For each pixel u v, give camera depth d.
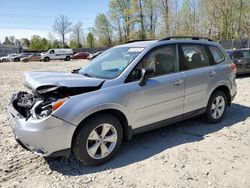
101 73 4.34
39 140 3.41
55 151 3.49
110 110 3.90
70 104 3.51
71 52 48.25
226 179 3.43
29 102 3.87
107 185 3.37
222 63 5.56
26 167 3.86
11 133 5.23
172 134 4.98
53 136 3.43
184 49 4.90
